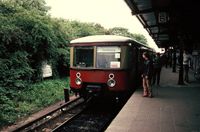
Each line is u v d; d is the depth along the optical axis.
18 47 13.90
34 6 25.59
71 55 10.95
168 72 24.11
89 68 10.48
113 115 10.20
